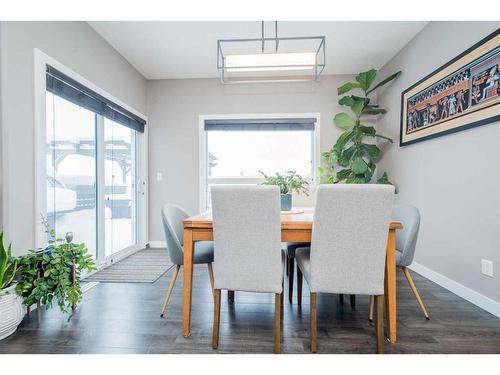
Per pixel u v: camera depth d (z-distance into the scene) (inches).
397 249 77.5
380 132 144.9
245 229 55.7
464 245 84.9
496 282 73.7
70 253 70.5
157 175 157.2
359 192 52.1
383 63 138.1
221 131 159.5
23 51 74.0
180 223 83.2
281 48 122.8
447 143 92.7
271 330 65.7
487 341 60.8
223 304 80.5
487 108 75.6
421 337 62.2
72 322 69.4
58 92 87.1
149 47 121.6
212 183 160.4
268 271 56.3
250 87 154.3
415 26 105.8
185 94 156.1
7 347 58.9
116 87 124.4
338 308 78.2
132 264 121.5
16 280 67.6
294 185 83.5
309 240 60.2
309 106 152.3
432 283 97.4
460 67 85.6
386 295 61.2
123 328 66.6
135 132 148.9
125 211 138.5
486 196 77.1
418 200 109.8
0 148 68.8
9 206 70.2
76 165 101.4
